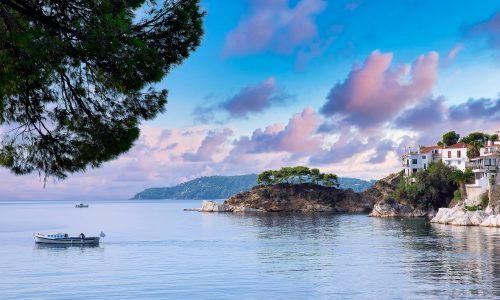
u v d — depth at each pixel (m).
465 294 43.84
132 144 16.30
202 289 48.69
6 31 14.09
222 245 89.25
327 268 60.06
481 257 65.56
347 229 118.06
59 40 13.91
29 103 15.98
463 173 151.12
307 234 107.06
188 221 170.88
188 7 16.77
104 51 14.12
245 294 46.25
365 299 43.34
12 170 16.33
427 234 99.44
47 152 16.31
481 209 127.88
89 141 16.17
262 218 174.12
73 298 45.22
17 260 73.06
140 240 102.12
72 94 15.82
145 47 14.84
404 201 167.88
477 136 193.12
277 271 58.56
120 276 57.09
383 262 63.53
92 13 14.77
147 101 16.48
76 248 89.06
